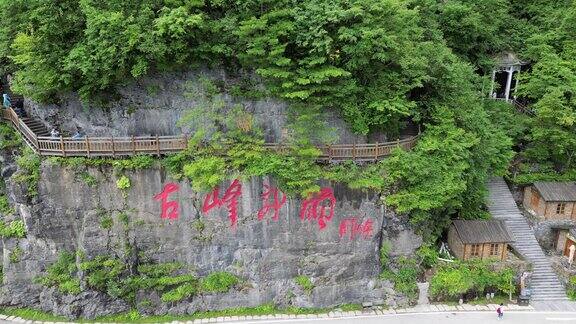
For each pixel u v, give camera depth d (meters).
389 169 31.75
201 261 31.88
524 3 47.47
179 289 31.48
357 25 29.25
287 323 31.36
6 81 36.81
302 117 29.91
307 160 30.56
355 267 32.81
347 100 31.33
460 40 42.47
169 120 31.97
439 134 33.53
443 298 33.97
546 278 36.19
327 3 29.47
